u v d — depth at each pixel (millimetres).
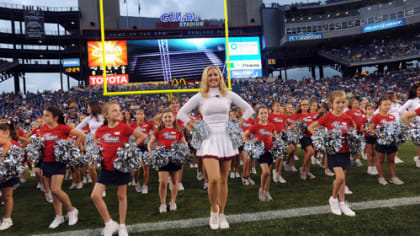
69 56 30625
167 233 2342
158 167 2924
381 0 28625
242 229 2334
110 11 25734
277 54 33281
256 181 4262
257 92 23328
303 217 2549
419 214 2469
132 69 21688
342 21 30109
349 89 24844
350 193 3229
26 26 26688
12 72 32438
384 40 31562
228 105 2479
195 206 3088
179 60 22047
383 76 27500
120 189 2404
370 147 4180
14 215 3082
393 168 3605
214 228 2354
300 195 3297
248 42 23109
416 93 4172
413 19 27062
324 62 37469
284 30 29906
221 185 2422
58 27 28375
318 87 26047
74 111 18969
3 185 2686
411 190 3215
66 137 2867
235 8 26672
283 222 2451
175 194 3016
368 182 3713
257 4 27312
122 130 2486
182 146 2994
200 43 22344
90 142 2568
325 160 4418
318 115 4672
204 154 2330
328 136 2691
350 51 31875
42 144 2732
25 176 5500
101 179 2391
